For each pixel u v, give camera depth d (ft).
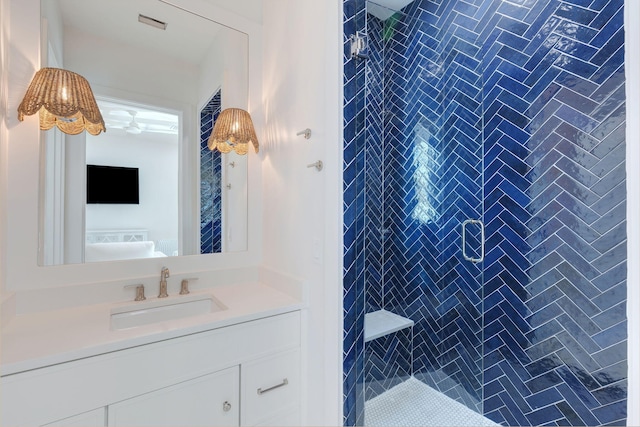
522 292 4.89
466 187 5.67
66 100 3.66
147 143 4.55
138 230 4.41
